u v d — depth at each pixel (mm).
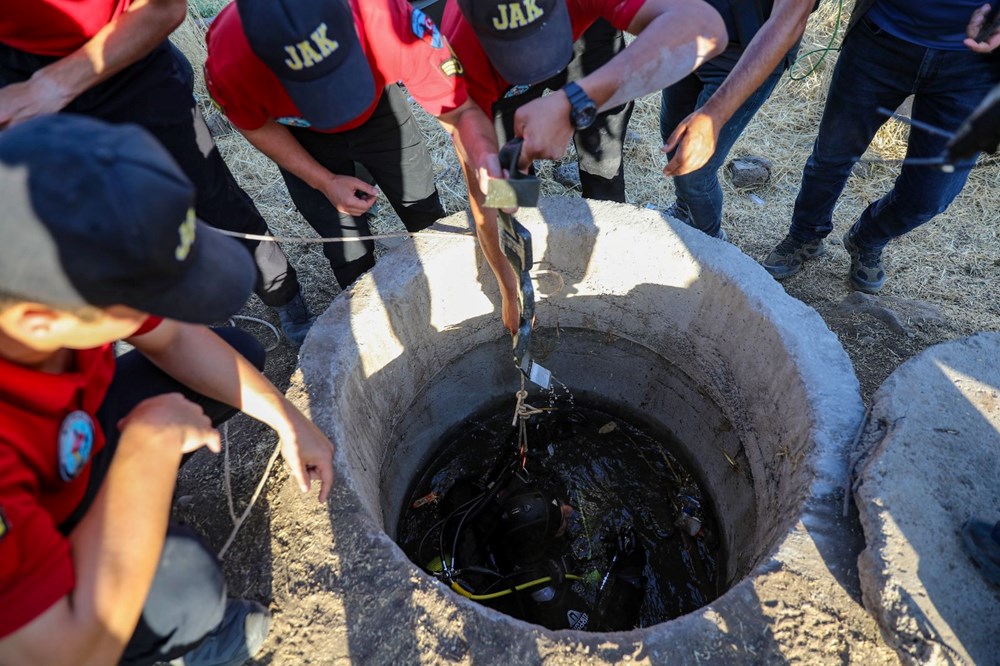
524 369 1819
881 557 1381
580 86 1450
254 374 1468
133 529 973
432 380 2486
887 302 2773
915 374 1688
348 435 1809
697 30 1537
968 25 1855
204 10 4156
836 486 1564
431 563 2473
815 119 3650
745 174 3330
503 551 2336
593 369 2791
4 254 782
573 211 2199
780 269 2924
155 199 837
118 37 1646
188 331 1380
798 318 1903
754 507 2125
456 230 2154
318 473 1586
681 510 2633
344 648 1403
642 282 2271
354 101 1671
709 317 2174
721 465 2457
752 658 1342
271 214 3229
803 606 1401
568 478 2824
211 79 1832
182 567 1230
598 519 2699
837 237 3092
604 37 2268
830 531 1498
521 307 1707
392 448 2352
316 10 1545
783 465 1867
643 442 2896
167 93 1894
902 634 1311
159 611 1211
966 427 1604
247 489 1725
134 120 1843
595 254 2236
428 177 2463
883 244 2682
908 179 2334
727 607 1400
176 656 1321
